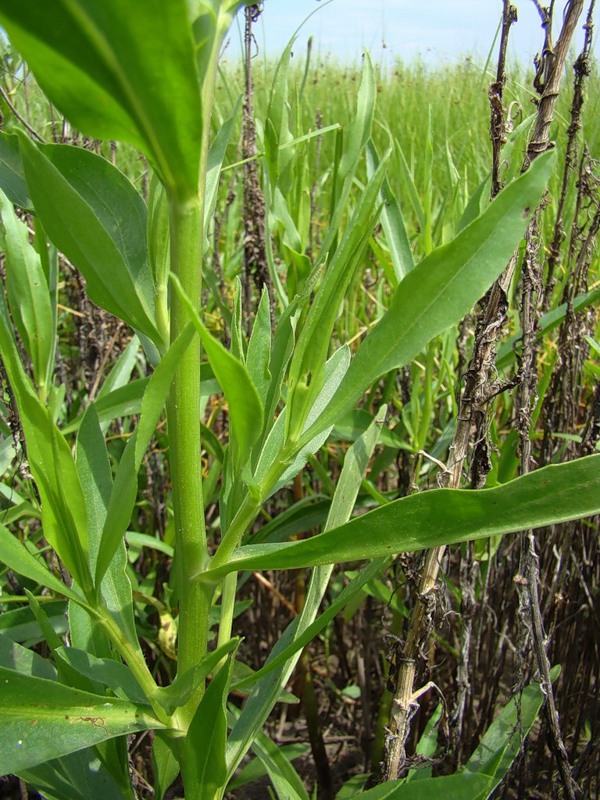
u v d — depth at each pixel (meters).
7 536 0.22
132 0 0.15
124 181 0.26
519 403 0.37
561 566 0.47
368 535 0.23
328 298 0.23
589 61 0.39
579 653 0.56
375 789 0.28
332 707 0.67
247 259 0.57
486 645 0.54
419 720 0.55
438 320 0.22
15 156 0.30
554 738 0.36
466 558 0.41
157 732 0.27
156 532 0.62
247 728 0.31
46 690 0.23
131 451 0.23
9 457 0.41
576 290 0.47
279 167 0.52
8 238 0.25
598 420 0.41
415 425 0.51
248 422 0.21
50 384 0.31
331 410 0.24
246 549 0.28
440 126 1.22
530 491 0.22
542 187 0.22
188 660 0.27
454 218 0.53
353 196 0.85
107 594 0.29
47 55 0.17
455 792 0.27
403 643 0.34
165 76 0.17
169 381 0.21
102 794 0.31
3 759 0.22
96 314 0.57
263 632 0.70
